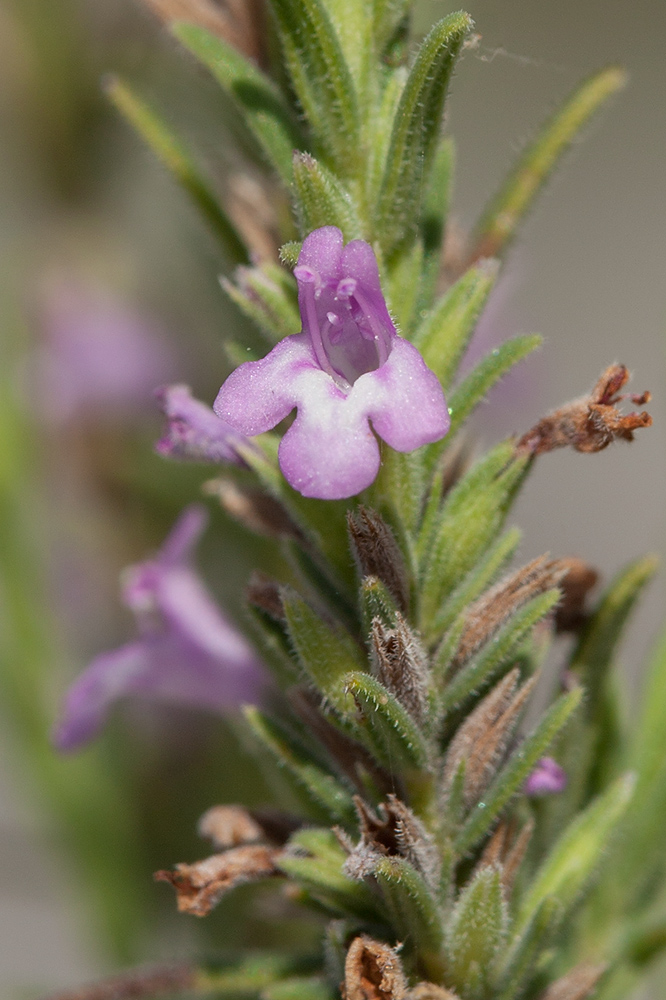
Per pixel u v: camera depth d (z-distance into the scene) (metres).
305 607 0.10
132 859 0.13
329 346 0.10
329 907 0.10
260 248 0.11
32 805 0.13
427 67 0.10
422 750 0.10
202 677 0.12
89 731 0.12
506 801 0.10
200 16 0.11
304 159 0.10
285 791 0.11
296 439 0.10
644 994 0.12
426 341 0.10
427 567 0.10
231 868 0.10
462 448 0.10
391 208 0.10
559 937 0.10
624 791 0.10
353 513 0.10
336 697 0.10
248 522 0.10
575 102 0.11
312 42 0.10
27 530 0.13
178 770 0.13
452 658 0.10
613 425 0.10
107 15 0.13
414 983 0.10
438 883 0.10
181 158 0.11
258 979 0.10
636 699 0.11
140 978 0.10
